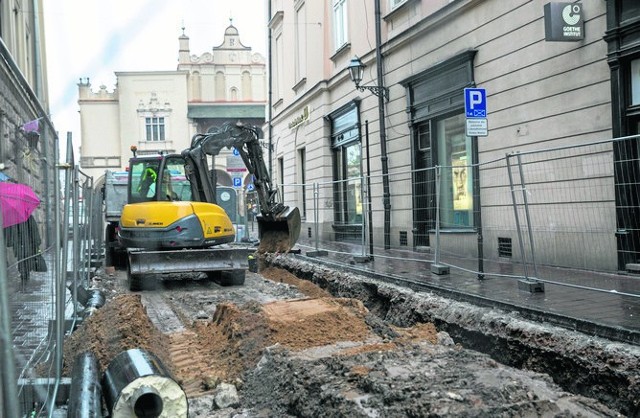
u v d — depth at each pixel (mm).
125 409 3490
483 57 10367
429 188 10664
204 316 7383
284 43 21953
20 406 3266
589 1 8086
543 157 8094
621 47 7547
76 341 5664
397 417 3215
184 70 46438
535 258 7535
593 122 8047
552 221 7816
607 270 7074
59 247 4758
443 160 11914
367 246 11789
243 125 11531
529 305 5922
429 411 3139
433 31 11820
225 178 45062
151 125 46219
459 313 6344
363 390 3648
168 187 11133
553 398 3393
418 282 7832
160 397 3564
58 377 4480
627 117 7586
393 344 4715
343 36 16469
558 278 7316
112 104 45625
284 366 4414
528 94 9273
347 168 16562
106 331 5477
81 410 3482
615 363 4391
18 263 3404
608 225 7035
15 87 3357
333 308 5824
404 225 12781
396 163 13375
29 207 3688
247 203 19594
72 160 5688
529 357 5223
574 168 7520
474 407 3170
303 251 12938
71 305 7102
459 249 10125
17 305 3359
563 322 5312
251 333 5305
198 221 9969
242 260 10172
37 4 20688
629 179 6348
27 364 3576
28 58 20438
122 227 10281
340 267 10172
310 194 16578
